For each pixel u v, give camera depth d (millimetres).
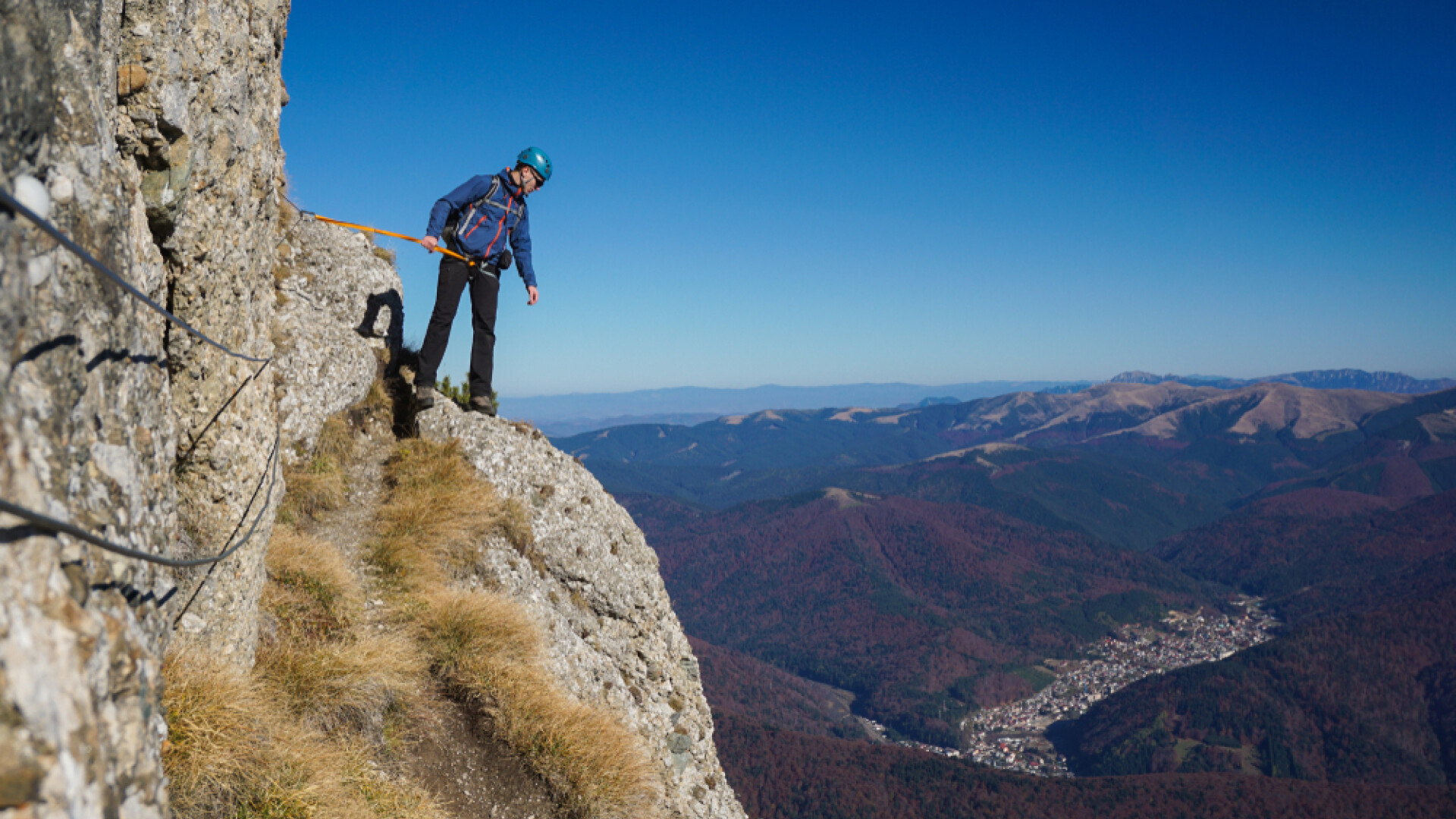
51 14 2371
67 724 1785
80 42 2602
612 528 12172
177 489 4559
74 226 2430
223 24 4531
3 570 1674
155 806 2320
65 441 2191
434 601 8281
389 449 10844
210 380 4613
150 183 3758
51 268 2199
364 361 11234
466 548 9781
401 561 8664
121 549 2336
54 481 2066
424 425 10992
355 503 9609
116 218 2779
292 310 10125
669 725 11469
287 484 8695
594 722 8070
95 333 2521
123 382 2760
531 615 9898
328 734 5793
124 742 2154
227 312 4832
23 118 2143
